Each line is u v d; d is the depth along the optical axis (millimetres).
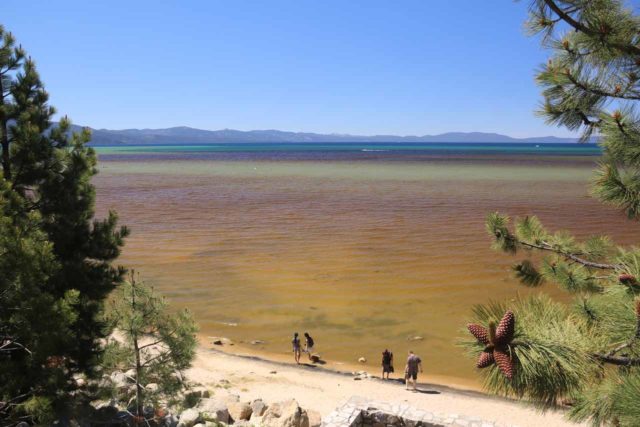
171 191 71312
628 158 5332
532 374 3215
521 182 80438
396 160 154625
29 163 11656
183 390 12609
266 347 21391
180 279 29594
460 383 18016
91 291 12078
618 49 5109
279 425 13156
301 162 145750
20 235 9289
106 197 64688
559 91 5730
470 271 29938
